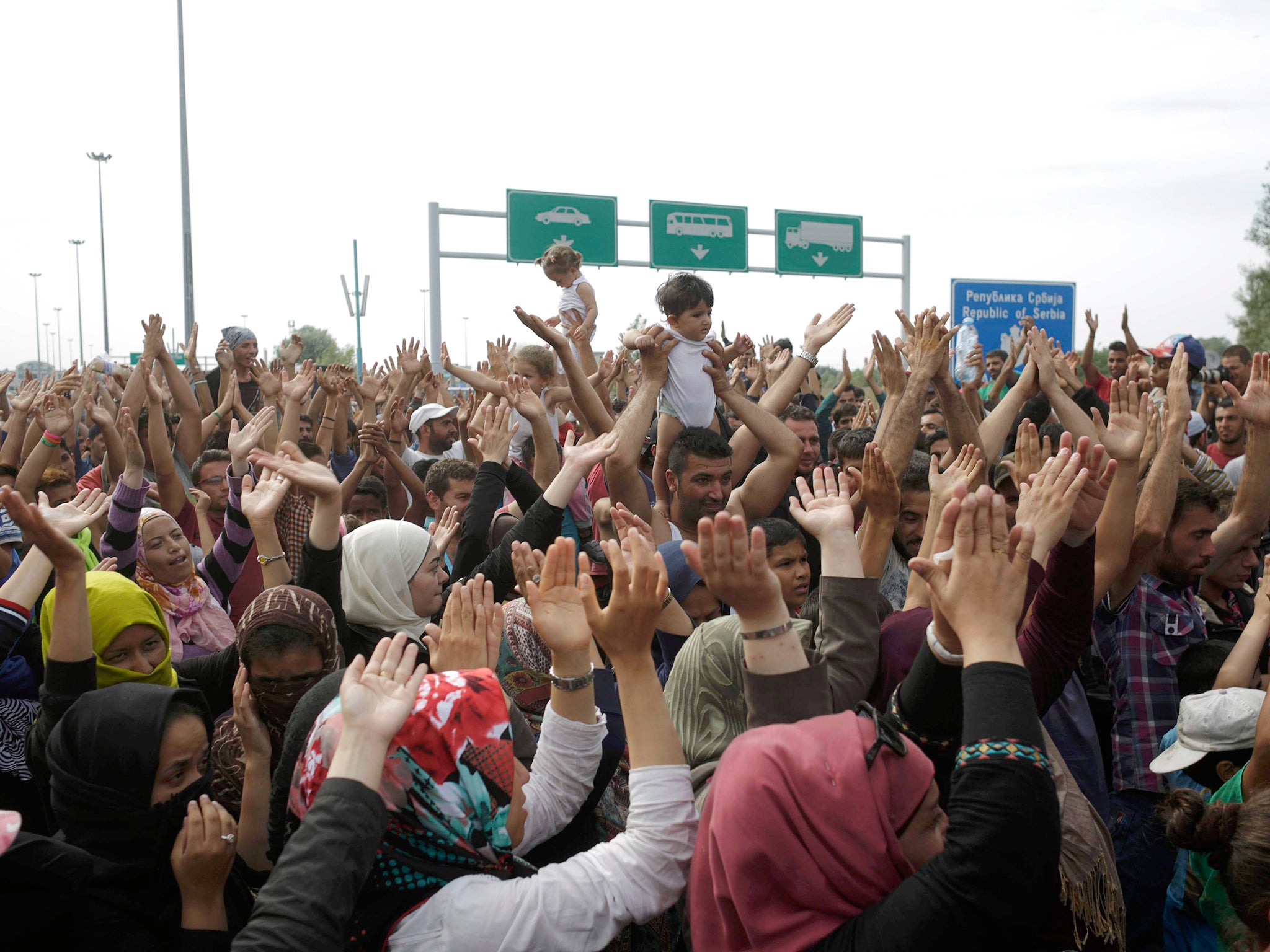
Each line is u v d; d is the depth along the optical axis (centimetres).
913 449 409
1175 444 331
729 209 1820
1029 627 227
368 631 304
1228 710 274
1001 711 152
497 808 173
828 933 152
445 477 502
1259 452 383
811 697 178
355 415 862
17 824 159
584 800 212
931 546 288
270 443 650
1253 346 4016
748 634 180
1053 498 211
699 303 472
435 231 1605
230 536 403
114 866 210
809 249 1880
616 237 1731
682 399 472
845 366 893
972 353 671
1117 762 328
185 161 2156
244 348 841
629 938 241
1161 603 334
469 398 730
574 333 641
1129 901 314
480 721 172
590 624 186
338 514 290
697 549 174
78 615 248
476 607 232
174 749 216
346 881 148
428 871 173
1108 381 700
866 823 154
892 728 164
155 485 567
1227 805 209
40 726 248
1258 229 3941
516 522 407
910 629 241
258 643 237
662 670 314
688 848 183
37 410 661
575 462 327
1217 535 391
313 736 175
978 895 141
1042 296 1697
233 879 231
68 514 270
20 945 192
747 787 156
